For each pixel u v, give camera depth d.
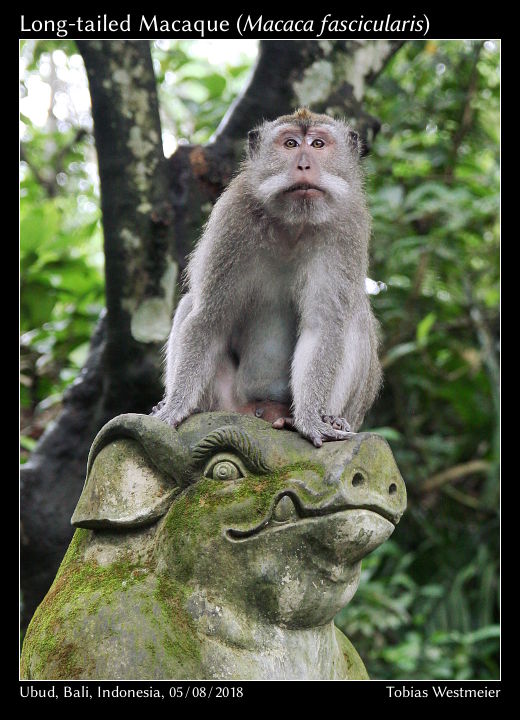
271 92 7.28
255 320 5.73
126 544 4.27
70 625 4.06
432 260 10.21
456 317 10.60
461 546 10.39
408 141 10.73
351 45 7.41
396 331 10.35
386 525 4.13
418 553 10.34
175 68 11.05
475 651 9.38
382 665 9.40
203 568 4.06
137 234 6.71
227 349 5.75
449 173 10.69
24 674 4.22
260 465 4.14
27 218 8.80
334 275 5.52
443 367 10.88
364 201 6.00
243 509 4.07
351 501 4.00
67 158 13.12
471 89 10.31
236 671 3.97
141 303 6.77
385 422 10.76
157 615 3.99
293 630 4.14
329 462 4.11
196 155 7.21
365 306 5.87
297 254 5.63
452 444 10.73
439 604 9.83
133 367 6.80
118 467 4.29
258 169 5.73
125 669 3.89
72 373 9.16
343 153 5.92
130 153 6.69
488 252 10.73
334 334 5.40
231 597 4.05
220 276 5.57
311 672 4.16
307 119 5.95
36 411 9.48
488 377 10.38
